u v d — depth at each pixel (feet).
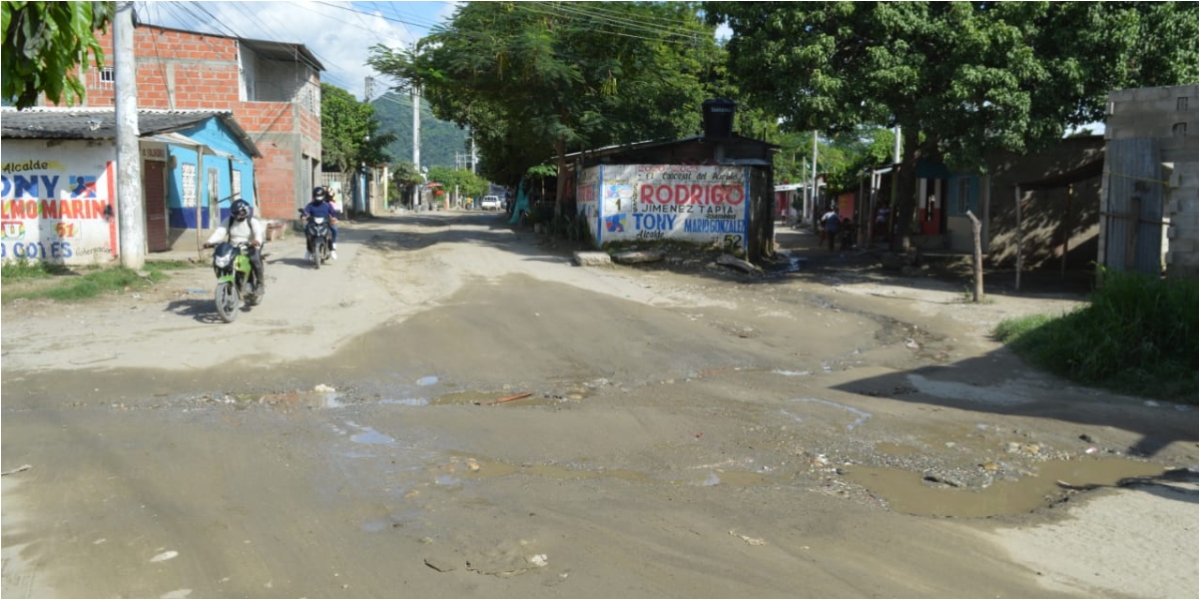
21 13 9.61
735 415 24.25
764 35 56.54
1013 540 15.42
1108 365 28.84
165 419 22.70
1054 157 68.85
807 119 56.54
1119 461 20.83
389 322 37.01
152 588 12.73
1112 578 13.84
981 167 53.98
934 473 19.49
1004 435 22.81
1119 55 50.80
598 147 78.38
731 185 62.85
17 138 51.39
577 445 21.03
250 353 30.96
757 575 13.51
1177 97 43.14
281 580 13.05
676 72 82.43
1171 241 40.01
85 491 16.88
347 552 14.12
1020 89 52.01
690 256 60.59
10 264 49.80
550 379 28.76
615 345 33.73
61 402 24.35
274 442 20.66
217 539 14.57
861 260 73.51
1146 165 44.45
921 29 52.85
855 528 15.76
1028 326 35.76
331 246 55.62
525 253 64.75
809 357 32.99
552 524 15.56
